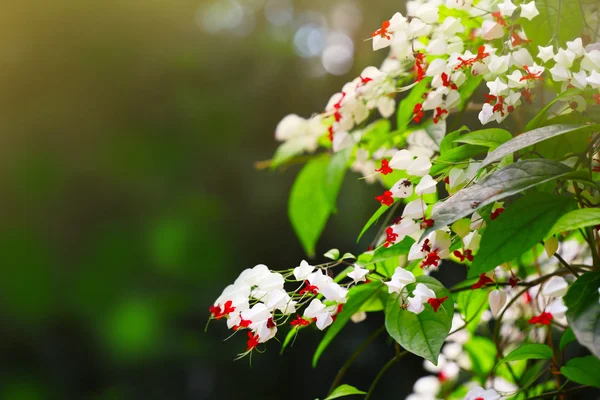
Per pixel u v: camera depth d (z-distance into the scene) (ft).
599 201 6.64
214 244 25.45
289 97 28.09
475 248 6.77
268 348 24.07
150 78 27.94
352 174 23.86
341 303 6.84
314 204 8.05
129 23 28.40
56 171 25.66
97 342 24.41
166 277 24.88
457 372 8.05
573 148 6.72
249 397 23.84
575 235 7.55
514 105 6.70
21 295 23.89
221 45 30.37
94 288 24.31
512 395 7.17
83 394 24.41
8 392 23.45
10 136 25.88
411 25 6.97
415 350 6.59
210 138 27.50
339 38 25.49
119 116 27.45
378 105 7.31
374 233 22.98
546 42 6.89
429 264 6.69
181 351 24.17
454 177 6.70
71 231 25.32
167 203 25.93
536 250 7.39
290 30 30.17
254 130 28.27
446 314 6.64
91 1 27.73
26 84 26.99
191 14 30.22
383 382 22.30
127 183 25.86
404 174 7.43
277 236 26.53
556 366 6.86
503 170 6.37
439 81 6.93
